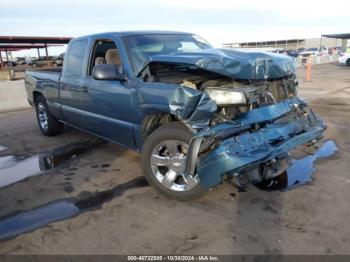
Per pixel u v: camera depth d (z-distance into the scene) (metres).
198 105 3.05
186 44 4.63
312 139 3.80
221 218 3.12
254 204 3.36
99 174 4.32
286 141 3.31
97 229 3.02
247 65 3.20
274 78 3.66
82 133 6.55
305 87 12.81
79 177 4.25
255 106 3.39
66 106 5.33
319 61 32.47
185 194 3.39
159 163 3.55
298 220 3.04
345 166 4.27
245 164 2.90
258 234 2.85
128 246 2.76
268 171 3.31
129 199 3.58
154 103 3.42
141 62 3.95
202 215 3.19
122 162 4.74
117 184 3.99
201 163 3.06
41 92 6.07
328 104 8.73
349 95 10.37
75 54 5.00
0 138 6.45
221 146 2.97
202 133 3.04
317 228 2.90
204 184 3.08
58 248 2.76
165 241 2.80
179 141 3.33
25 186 4.05
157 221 3.11
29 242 2.86
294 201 3.39
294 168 4.25
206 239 2.81
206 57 3.20
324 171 4.13
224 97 3.18
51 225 3.12
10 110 9.81
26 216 3.30
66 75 5.18
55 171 4.51
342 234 2.81
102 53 4.73
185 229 2.97
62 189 3.91
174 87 3.25
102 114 4.40
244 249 2.66
